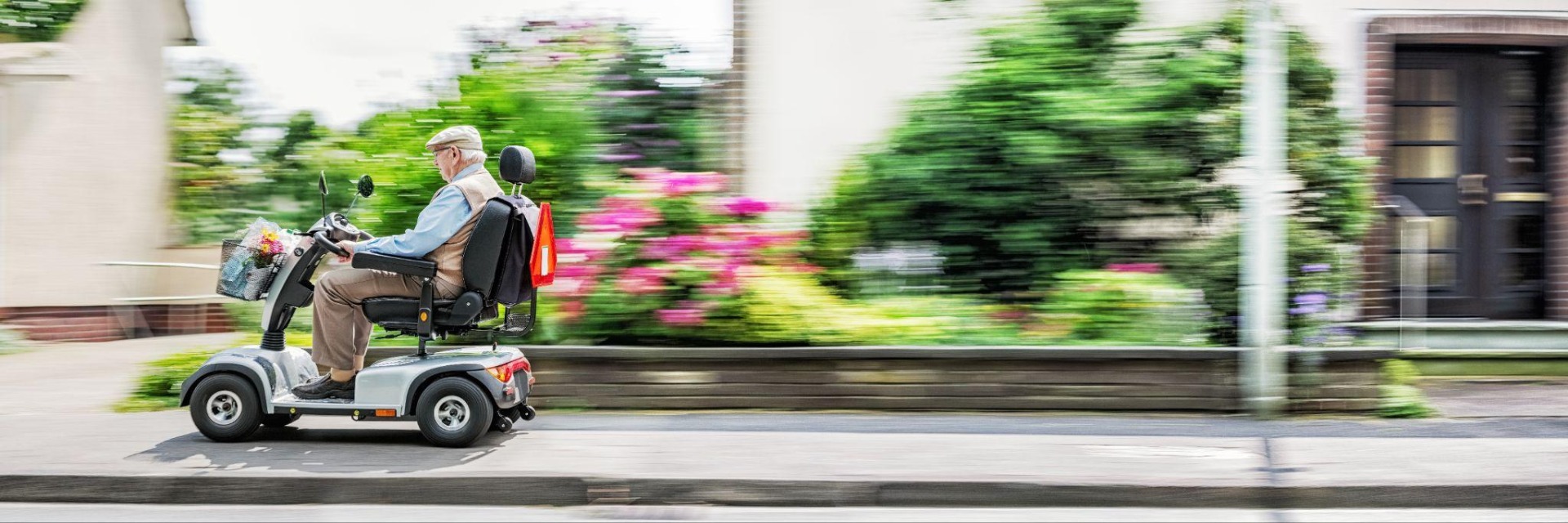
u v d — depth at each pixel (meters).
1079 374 5.95
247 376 4.96
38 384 7.21
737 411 5.98
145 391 6.28
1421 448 4.98
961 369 5.97
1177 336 6.24
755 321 6.08
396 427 5.47
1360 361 5.89
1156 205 6.76
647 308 6.08
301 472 4.40
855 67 7.89
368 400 4.88
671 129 7.95
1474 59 7.78
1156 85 6.66
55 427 5.45
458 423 4.89
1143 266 6.62
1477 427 5.54
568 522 4.12
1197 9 7.05
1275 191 5.75
